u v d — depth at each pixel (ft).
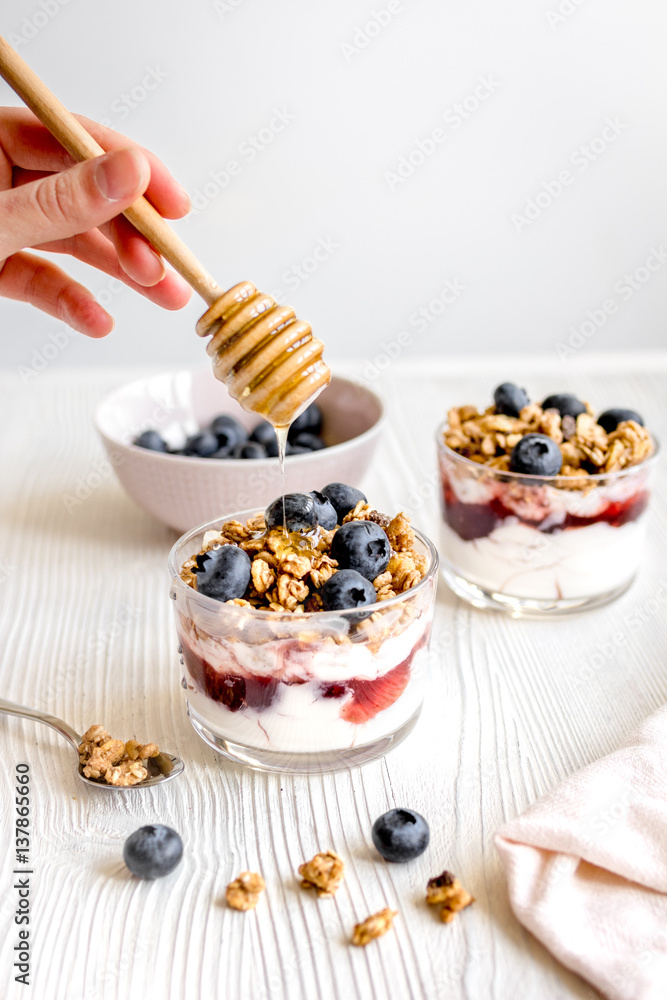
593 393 2.65
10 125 1.65
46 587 1.86
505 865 1.30
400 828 1.34
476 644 1.71
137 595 1.84
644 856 1.30
